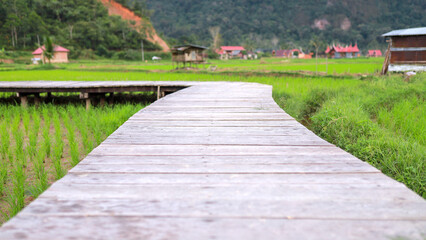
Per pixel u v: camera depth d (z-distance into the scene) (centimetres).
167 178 226
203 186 209
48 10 9256
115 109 989
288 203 180
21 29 8169
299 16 18588
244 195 193
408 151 414
